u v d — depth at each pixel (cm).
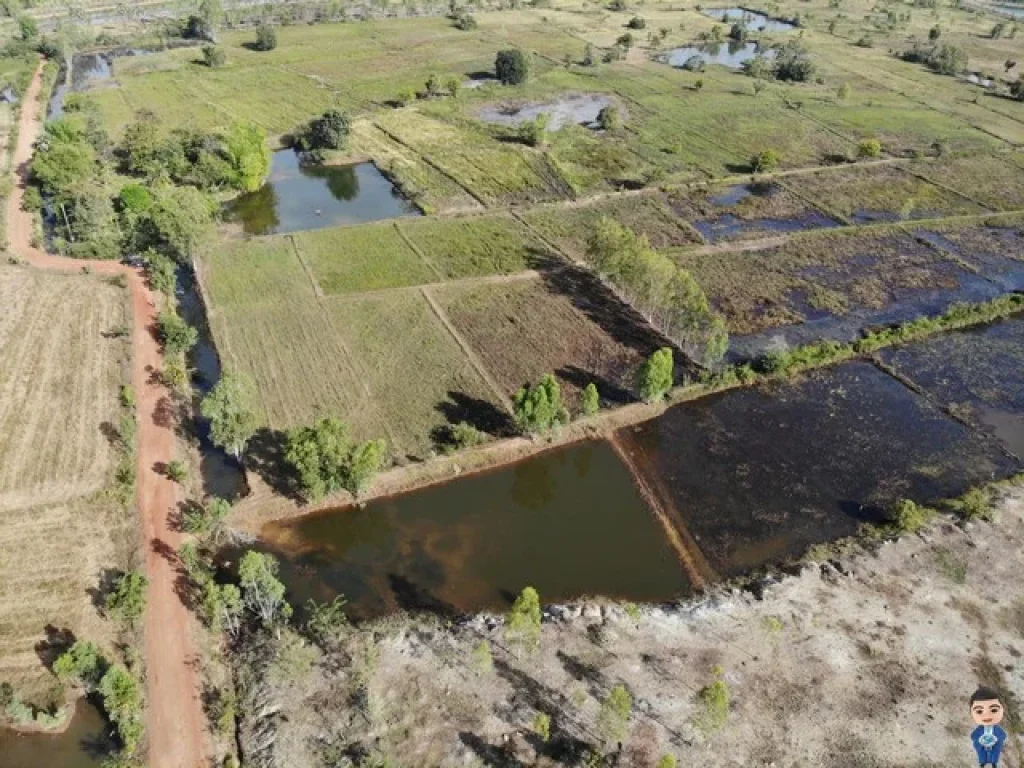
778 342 7481
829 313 7981
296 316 7588
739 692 4291
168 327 6856
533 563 5169
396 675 4341
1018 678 4406
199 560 4922
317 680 4309
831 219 9975
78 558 4953
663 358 6250
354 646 4503
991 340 7625
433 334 7362
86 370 6694
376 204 10206
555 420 6056
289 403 6406
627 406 6494
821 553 5228
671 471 5953
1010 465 6081
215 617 4478
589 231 9419
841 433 6362
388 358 7000
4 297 7638
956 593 4909
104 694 3981
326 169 11275
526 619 4306
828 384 6931
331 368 6850
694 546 5328
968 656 4522
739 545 5338
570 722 4125
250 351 7050
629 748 4000
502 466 5900
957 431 6431
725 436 6297
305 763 3906
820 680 4372
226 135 10375
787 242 9300
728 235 9469
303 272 8362
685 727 4106
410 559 5147
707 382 6775
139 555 4972
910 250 9206
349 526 5369
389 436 6075
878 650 4550
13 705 3972
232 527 5250
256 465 5734
